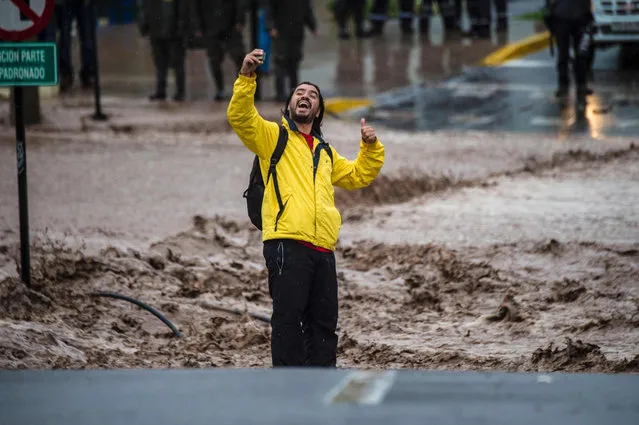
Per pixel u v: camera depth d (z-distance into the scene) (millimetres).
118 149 42250
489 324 21203
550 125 50656
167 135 46344
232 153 41969
